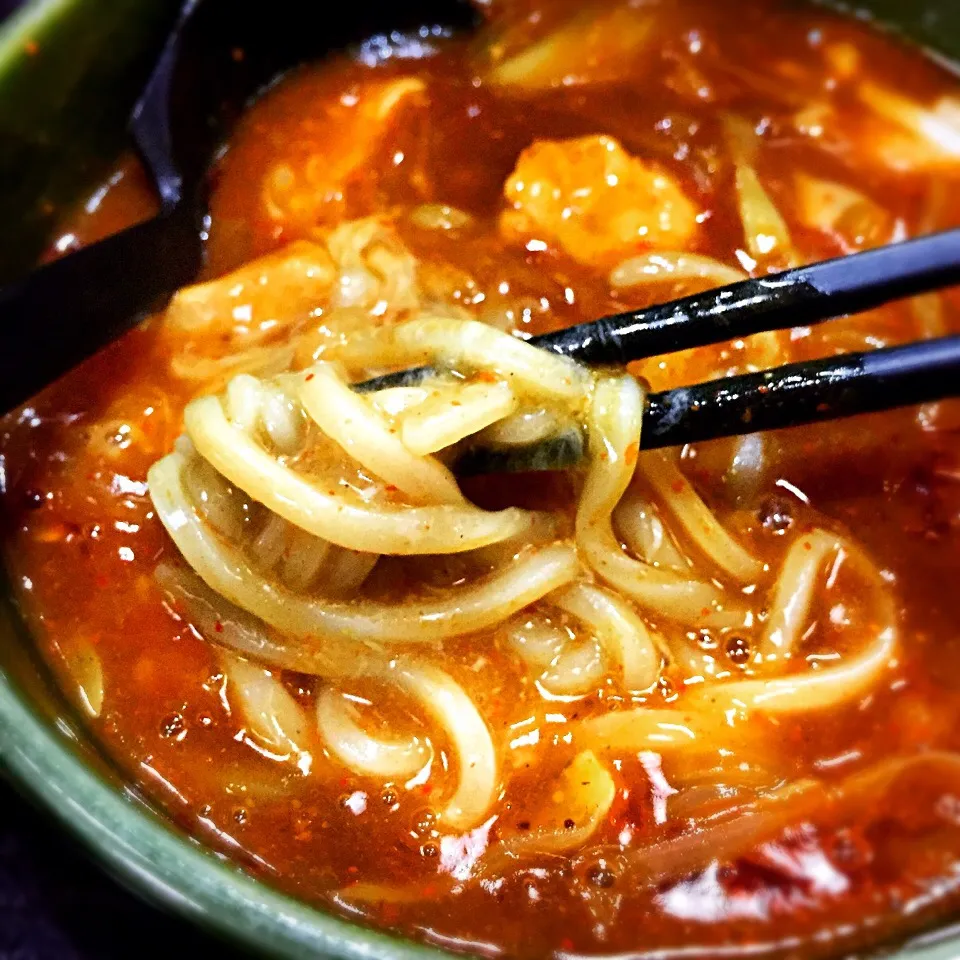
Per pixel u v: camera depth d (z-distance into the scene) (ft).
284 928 0.55
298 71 0.80
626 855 0.65
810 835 0.66
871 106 0.83
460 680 0.67
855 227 0.79
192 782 0.65
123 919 0.70
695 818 0.66
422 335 0.67
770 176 0.80
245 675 0.66
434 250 0.76
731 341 0.72
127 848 0.56
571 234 0.76
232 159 0.78
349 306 0.74
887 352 0.63
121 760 0.65
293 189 0.78
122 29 0.72
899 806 0.67
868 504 0.72
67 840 0.57
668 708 0.68
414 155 0.79
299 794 0.65
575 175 0.77
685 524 0.69
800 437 0.71
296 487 0.64
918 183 0.81
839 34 0.84
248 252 0.76
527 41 0.82
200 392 0.72
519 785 0.66
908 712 0.69
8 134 0.71
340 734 0.66
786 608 0.69
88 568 0.68
